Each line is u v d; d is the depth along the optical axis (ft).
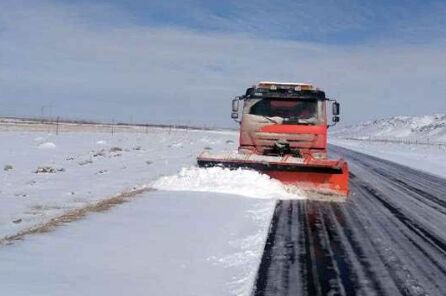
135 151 107.34
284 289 20.71
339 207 41.83
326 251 26.84
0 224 32.48
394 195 52.24
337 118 52.47
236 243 27.68
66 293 19.17
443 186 64.44
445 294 20.79
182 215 34.50
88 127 275.18
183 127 501.15
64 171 63.93
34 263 22.66
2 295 18.62
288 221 34.60
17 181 53.36
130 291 19.79
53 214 35.70
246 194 44.65
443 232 33.22
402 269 24.07
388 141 369.50
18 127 207.82
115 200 39.78
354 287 21.25
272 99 52.08
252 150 51.93
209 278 21.81
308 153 51.19
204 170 47.57
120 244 26.50
